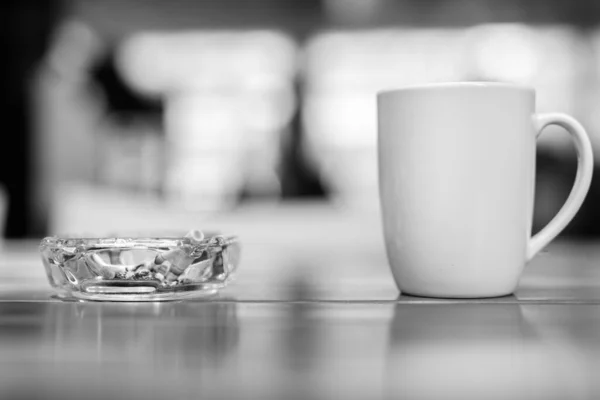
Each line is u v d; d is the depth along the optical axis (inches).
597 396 14.9
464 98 22.1
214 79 112.3
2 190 107.2
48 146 110.0
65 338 18.2
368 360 16.8
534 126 22.9
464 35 108.8
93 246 21.9
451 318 20.0
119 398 14.7
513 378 16.0
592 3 105.5
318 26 110.0
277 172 111.3
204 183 110.7
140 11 107.3
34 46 107.3
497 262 22.6
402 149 22.6
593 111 108.5
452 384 15.7
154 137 112.2
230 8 107.1
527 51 108.7
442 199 22.3
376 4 104.2
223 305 21.7
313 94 112.0
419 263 22.8
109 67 111.0
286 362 16.7
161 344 17.7
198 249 22.2
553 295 23.4
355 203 109.7
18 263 34.7
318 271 30.7
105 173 111.3
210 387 15.5
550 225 23.5
